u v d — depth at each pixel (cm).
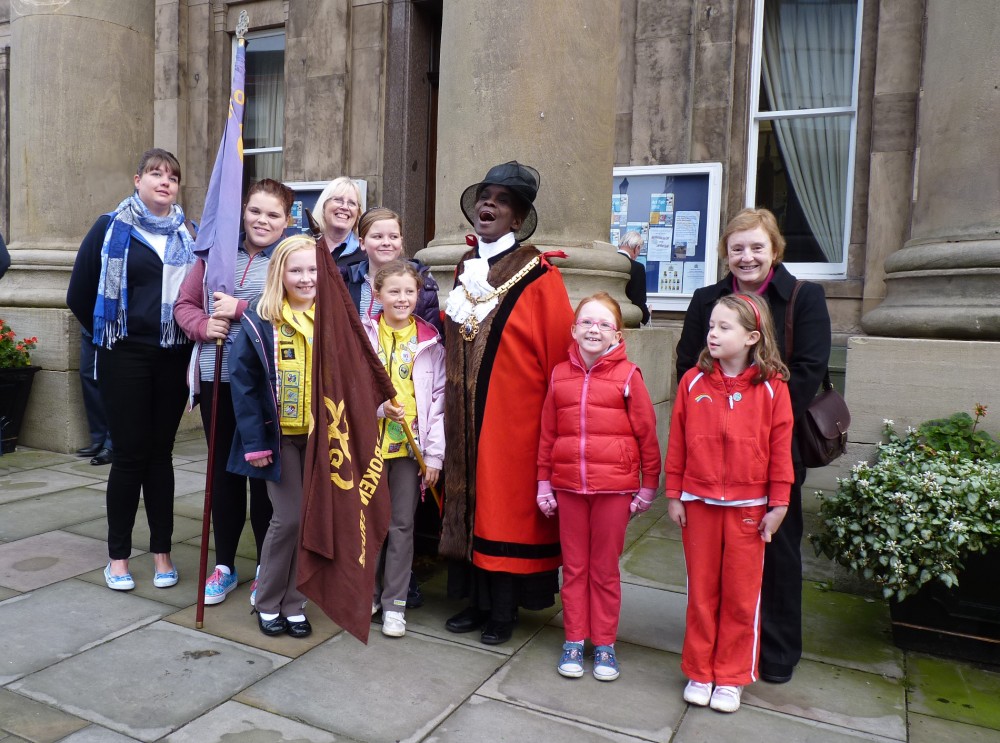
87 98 609
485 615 317
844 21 648
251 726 236
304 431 295
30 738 224
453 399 307
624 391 276
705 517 262
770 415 255
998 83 350
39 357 590
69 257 605
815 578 377
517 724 243
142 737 228
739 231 274
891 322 369
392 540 307
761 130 670
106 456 562
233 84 315
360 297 332
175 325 334
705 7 648
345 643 297
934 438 336
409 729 238
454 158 408
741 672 261
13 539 398
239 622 312
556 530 303
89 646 285
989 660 293
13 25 620
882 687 276
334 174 825
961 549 289
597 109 410
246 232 335
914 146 592
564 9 391
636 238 614
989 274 347
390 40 794
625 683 274
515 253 305
